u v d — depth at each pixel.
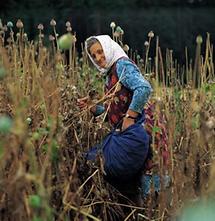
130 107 4.26
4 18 19.62
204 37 18.44
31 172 3.12
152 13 24.89
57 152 3.45
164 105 4.46
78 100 4.37
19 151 3.25
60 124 3.63
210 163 3.72
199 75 4.50
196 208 3.08
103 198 4.11
